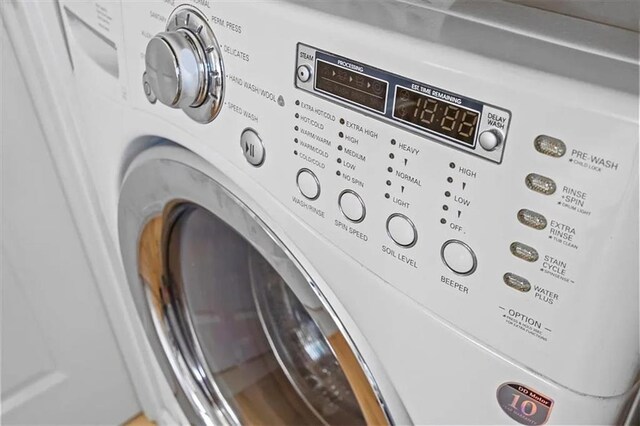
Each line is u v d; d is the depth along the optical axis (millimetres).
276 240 508
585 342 361
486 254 376
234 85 462
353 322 494
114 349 1129
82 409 1145
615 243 323
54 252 959
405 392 485
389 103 379
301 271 503
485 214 365
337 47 387
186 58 468
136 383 1167
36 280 962
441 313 418
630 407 425
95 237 930
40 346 1030
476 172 358
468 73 338
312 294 506
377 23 375
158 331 807
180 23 481
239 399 824
